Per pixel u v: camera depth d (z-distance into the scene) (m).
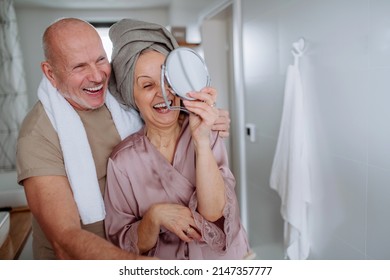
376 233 0.98
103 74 0.58
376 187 0.96
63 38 0.54
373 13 0.91
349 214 1.08
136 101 0.59
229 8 1.94
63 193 0.58
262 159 1.67
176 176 0.60
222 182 0.57
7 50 1.68
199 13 2.16
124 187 0.61
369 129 0.96
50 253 0.70
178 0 1.96
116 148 0.64
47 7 1.68
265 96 1.58
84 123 0.64
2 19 1.65
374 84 0.93
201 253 0.63
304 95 1.26
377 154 0.94
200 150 0.55
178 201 0.61
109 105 0.67
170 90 0.54
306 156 1.23
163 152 0.62
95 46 0.56
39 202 0.57
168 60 0.53
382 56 0.89
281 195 1.30
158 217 0.56
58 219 0.55
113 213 0.62
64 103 0.61
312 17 1.17
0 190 1.22
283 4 1.36
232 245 0.64
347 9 1.00
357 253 1.06
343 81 1.05
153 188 0.61
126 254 0.53
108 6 1.70
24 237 0.98
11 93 1.71
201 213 0.58
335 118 1.10
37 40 1.71
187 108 0.53
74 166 0.60
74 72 0.56
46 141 0.60
